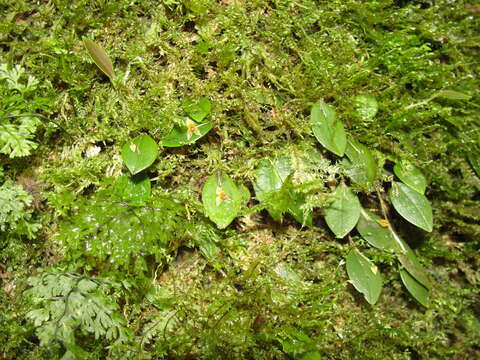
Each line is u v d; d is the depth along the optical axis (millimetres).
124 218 207
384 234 246
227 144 234
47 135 223
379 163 248
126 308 224
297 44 245
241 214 219
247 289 223
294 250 240
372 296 229
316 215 247
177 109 219
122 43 231
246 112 227
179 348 214
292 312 218
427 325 259
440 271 274
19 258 224
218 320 214
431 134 268
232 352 216
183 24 234
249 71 233
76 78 222
